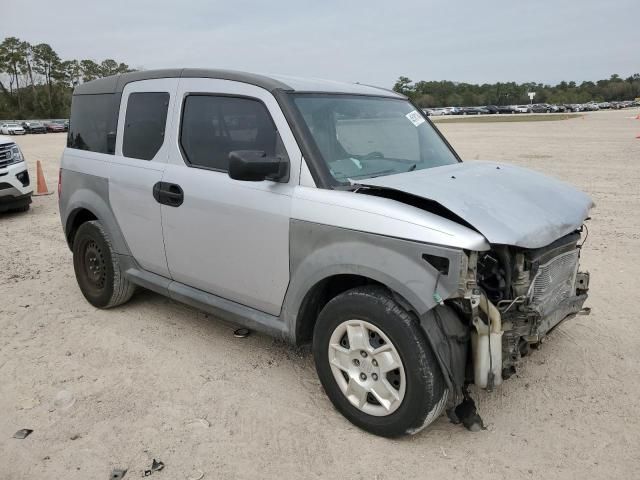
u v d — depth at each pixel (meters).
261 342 4.47
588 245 6.94
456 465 2.97
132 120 4.51
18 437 3.27
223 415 3.46
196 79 4.06
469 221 2.82
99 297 5.04
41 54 103.00
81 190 4.95
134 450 3.14
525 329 3.12
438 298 2.79
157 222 4.23
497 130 35.22
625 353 4.15
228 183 3.71
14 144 9.46
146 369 4.06
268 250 3.52
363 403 3.22
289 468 2.97
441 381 2.94
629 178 12.20
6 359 4.25
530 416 3.40
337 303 3.21
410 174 3.51
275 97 3.54
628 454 3.03
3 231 8.52
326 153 3.46
